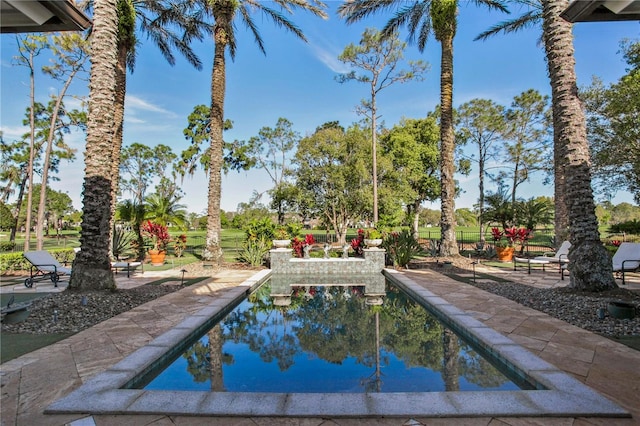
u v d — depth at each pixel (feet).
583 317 15.01
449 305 17.83
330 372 11.43
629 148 39.55
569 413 7.54
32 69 47.01
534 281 25.27
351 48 58.13
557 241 37.14
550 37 20.38
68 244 69.82
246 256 37.99
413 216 80.74
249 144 93.97
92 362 10.73
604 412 7.52
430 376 10.94
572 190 19.38
